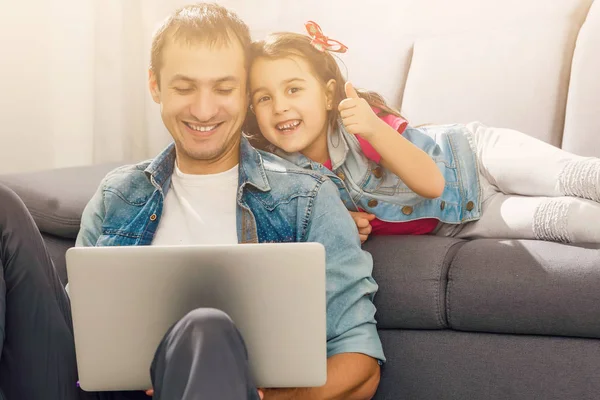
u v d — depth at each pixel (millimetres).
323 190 1507
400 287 1468
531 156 1666
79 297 1132
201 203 1549
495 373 1406
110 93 2826
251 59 1624
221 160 1579
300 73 1618
